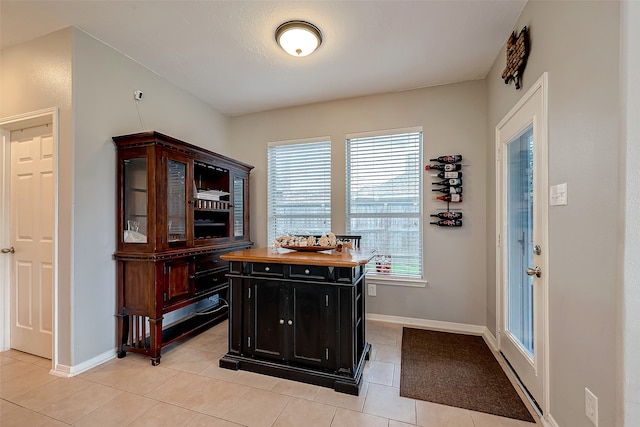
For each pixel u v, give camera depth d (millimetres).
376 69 2855
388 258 3375
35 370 2234
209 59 2691
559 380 1527
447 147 3139
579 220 1354
